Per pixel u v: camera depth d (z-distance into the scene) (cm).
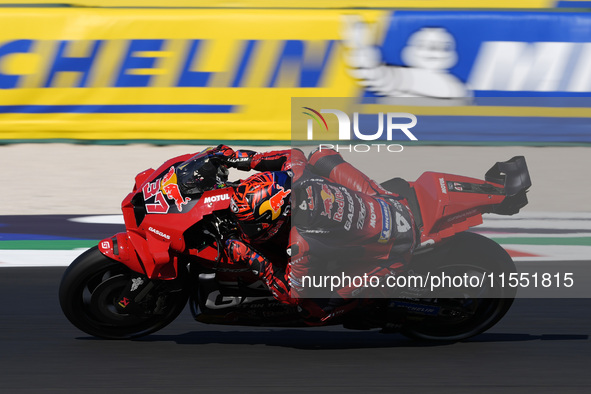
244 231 1316
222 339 1578
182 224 1341
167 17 3070
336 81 3100
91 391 1316
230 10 3083
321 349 1523
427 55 3086
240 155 1449
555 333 1627
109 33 3064
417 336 1545
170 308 1499
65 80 3080
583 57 3109
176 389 1323
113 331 1526
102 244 1412
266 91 3092
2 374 1388
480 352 1509
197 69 3081
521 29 3098
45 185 2769
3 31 3044
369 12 3091
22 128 3095
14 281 1941
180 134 3106
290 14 3088
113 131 3108
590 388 1345
